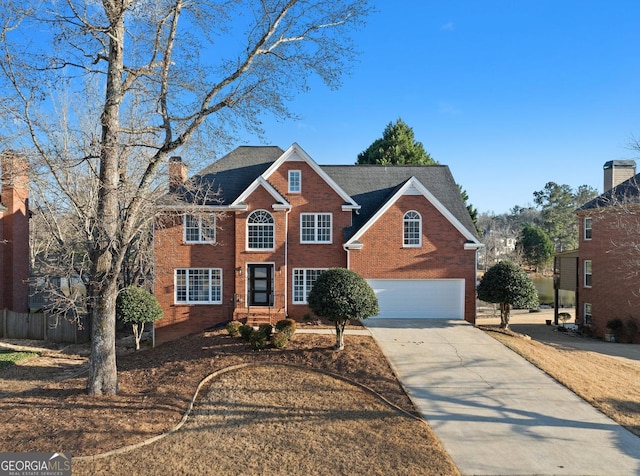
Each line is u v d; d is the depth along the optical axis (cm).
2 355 2003
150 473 858
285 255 2270
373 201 2547
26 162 1441
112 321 1327
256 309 2225
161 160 1337
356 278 1603
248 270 2311
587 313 2958
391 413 1155
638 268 2528
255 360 1530
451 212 2452
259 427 1071
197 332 2206
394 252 2272
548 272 6969
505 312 2100
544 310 4159
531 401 1242
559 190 7900
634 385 1443
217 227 2298
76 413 1152
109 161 1278
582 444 1008
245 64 1320
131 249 2591
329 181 2323
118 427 1056
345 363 1482
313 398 1245
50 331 2386
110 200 1277
